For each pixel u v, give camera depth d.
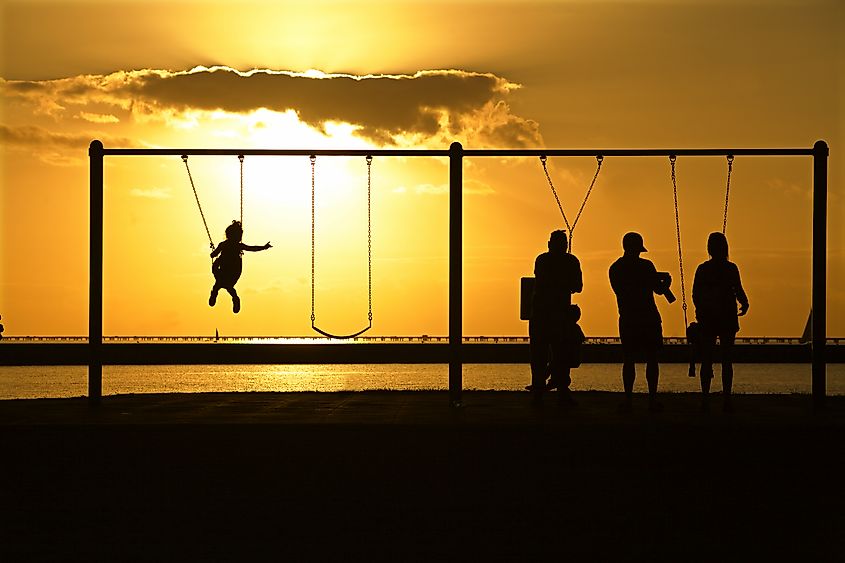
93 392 15.54
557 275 15.00
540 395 15.19
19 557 7.66
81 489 10.12
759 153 15.47
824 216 15.35
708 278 14.09
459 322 15.50
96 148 15.76
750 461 11.59
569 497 9.76
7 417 13.80
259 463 11.40
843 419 13.38
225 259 16.30
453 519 8.86
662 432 12.58
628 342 14.20
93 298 15.65
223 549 7.88
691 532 8.43
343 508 9.30
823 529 8.53
